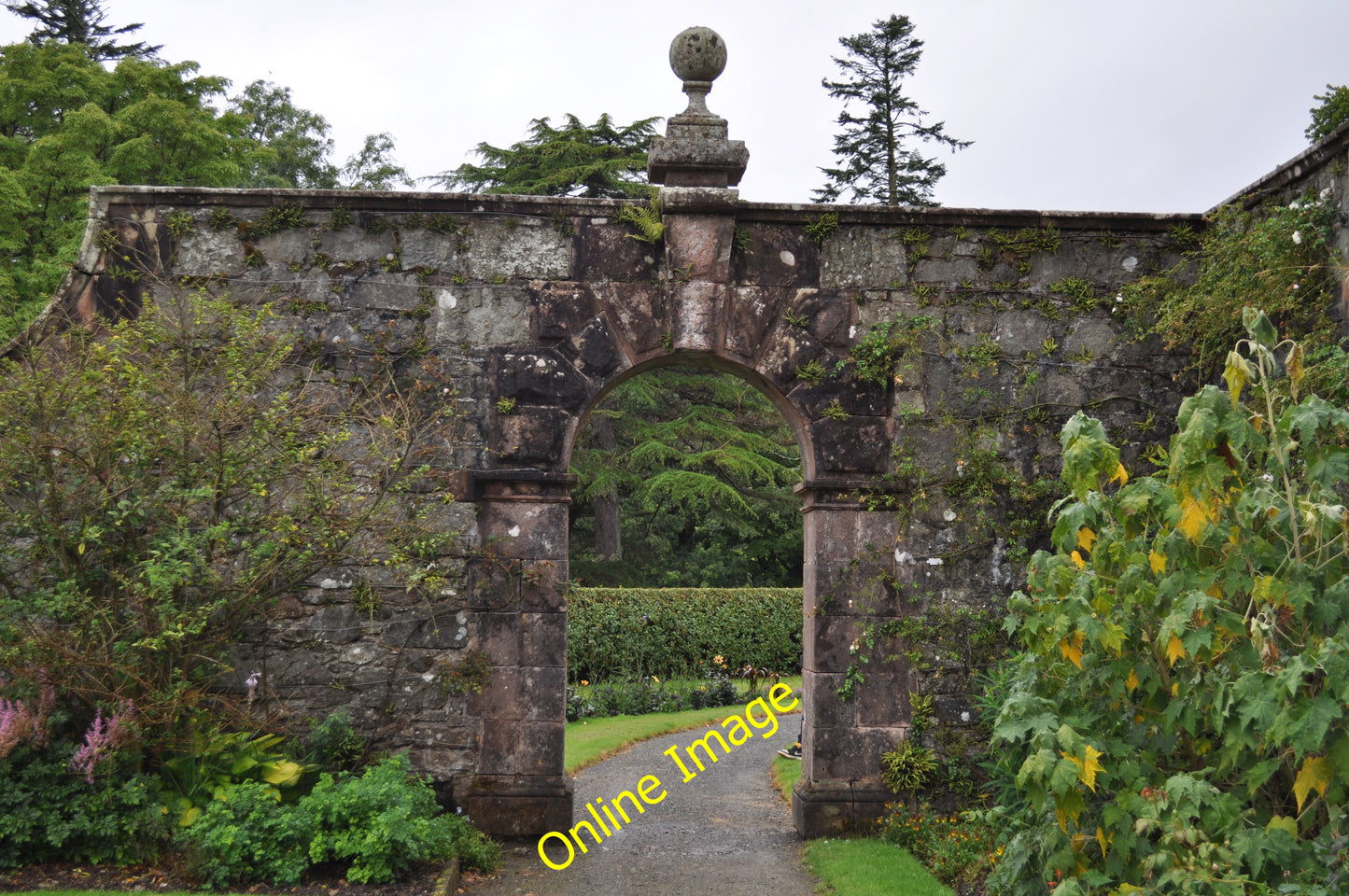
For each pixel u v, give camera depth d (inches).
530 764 252.5
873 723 258.5
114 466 226.2
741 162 264.1
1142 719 142.1
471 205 264.8
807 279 269.1
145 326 232.1
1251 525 128.6
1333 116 340.8
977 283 272.1
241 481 231.0
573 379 262.7
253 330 237.1
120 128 553.6
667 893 214.7
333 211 263.4
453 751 252.2
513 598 256.1
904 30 858.1
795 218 269.4
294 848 208.2
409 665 253.9
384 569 255.8
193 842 205.3
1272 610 123.1
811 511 265.7
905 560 263.7
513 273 264.7
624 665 554.3
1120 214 270.8
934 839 236.2
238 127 633.6
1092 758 123.6
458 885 217.8
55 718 215.9
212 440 229.3
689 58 267.4
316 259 262.2
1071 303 272.2
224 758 228.4
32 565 236.8
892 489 264.4
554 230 266.4
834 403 266.7
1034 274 272.8
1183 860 120.5
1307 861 114.6
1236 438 126.6
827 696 258.8
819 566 263.0
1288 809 133.8
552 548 258.1
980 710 257.6
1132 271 272.8
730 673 609.0
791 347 266.5
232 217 261.6
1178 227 271.6
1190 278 270.2
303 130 1003.3
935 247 272.4
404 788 225.9
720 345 264.8
